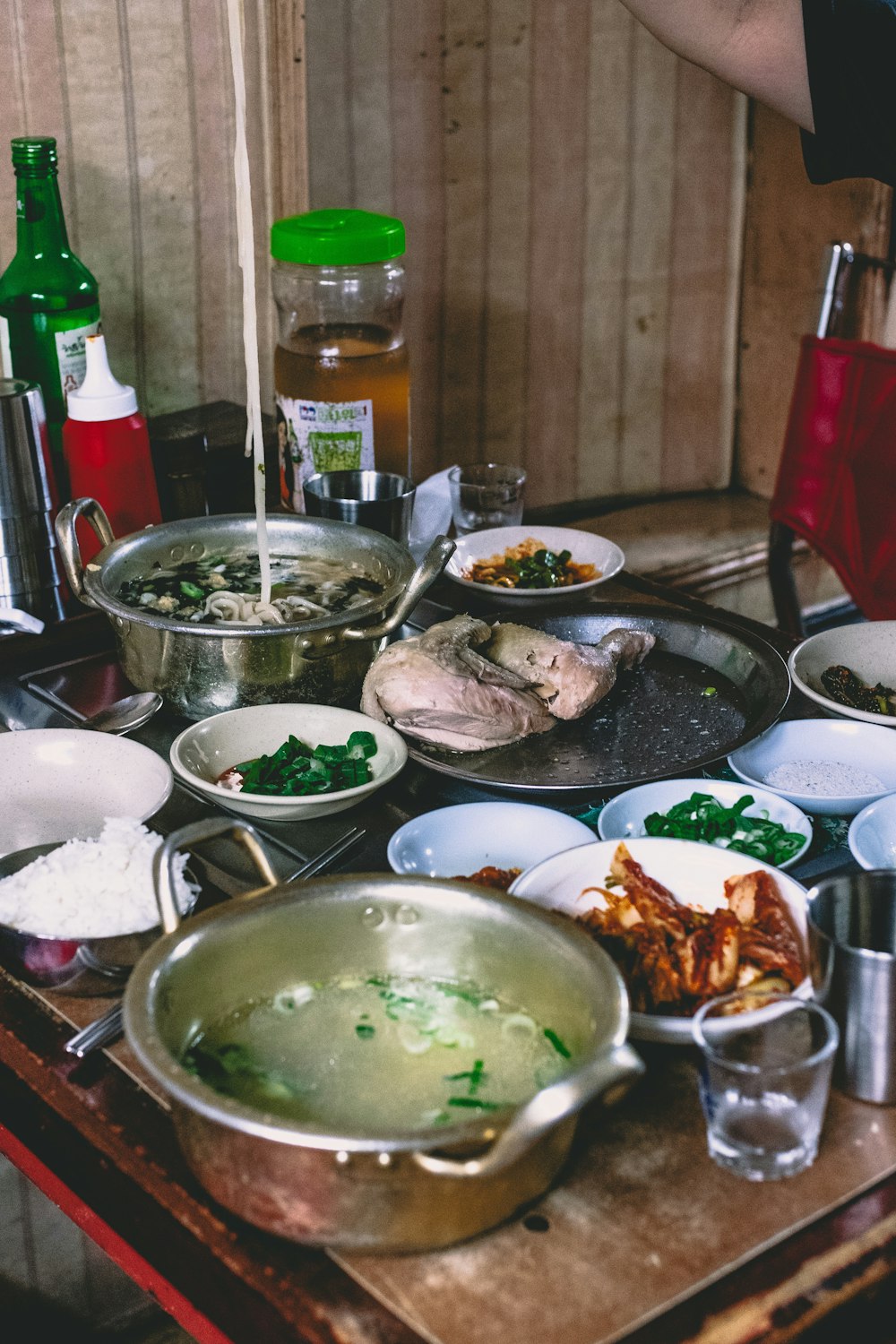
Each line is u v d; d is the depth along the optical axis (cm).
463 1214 87
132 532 182
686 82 283
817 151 184
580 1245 91
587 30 266
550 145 271
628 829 136
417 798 144
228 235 223
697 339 309
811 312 299
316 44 236
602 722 157
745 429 323
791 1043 104
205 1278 94
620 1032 88
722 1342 85
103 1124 103
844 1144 100
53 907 115
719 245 303
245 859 133
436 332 273
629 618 173
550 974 101
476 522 210
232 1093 95
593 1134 100
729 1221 93
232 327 230
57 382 190
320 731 149
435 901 105
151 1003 92
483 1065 98
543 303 284
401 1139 81
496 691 150
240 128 157
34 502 174
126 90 205
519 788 138
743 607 307
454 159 261
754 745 150
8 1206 196
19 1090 111
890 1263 91
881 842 131
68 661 173
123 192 210
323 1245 89
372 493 190
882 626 172
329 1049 100
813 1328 88
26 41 194
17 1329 205
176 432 201
